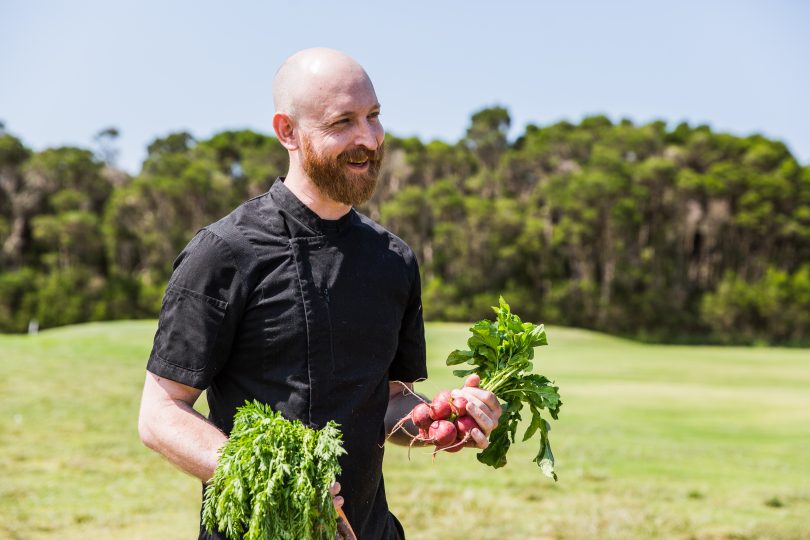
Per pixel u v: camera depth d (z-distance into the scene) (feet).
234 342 7.40
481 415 7.81
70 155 272.31
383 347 7.75
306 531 6.61
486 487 25.64
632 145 292.61
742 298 231.91
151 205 258.98
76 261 247.70
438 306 230.48
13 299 227.20
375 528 7.89
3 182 260.62
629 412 48.83
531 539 19.86
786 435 40.75
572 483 26.76
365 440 7.56
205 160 295.07
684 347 150.00
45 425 33.76
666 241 254.47
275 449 6.73
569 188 248.73
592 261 248.11
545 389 8.42
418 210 247.09
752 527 21.21
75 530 19.77
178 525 20.59
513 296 234.79
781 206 253.44
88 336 86.43
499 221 246.68
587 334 151.23
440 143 293.02
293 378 7.30
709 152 289.12
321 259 7.52
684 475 28.99
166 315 7.30
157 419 7.11
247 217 7.51
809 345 220.84
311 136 7.29
